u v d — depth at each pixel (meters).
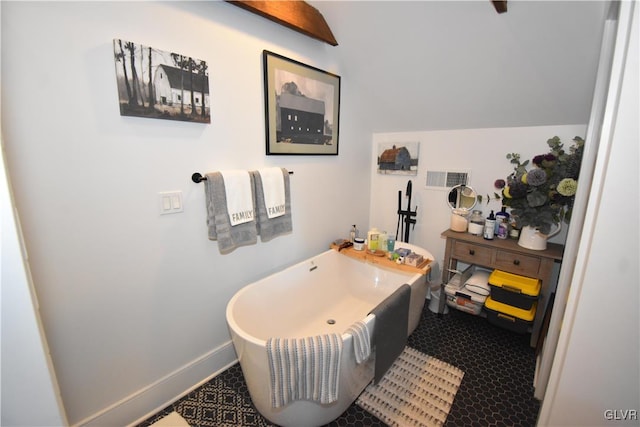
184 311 1.65
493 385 1.72
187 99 1.46
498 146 2.28
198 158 1.58
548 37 1.56
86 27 1.15
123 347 1.44
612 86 0.68
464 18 1.63
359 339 1.37
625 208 0.68
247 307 1.73
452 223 2.39
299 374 1.26
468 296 2.19
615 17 1.09
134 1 1.26
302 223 2.29
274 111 1.89
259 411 1.54
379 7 1.76
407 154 2.73
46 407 0.96
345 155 2.59
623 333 0.73
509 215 2.22
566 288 1.34
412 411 1.56
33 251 1.14
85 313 1.30
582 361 0.79
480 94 2.04
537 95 1.89
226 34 1.60
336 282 2.47
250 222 1.76
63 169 1.17
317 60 2.13
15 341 0.88
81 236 1.25
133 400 1.50
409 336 2.18
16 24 1.01
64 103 1.14
